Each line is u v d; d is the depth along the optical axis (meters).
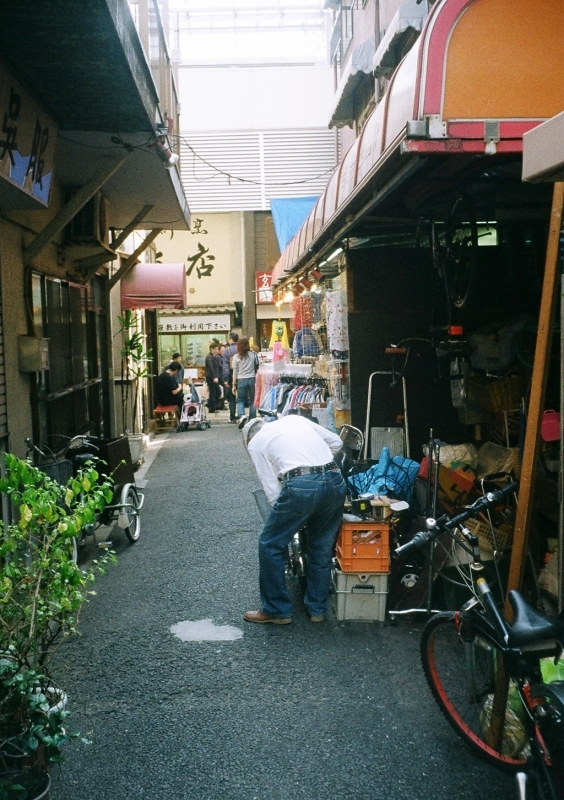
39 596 3.47
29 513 3.37
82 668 4.64
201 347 24.03
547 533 5.25
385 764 3.54
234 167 23.77
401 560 5.46
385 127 5.05
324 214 7.69
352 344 8.16
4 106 4.72
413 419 8.09
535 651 2.85
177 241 23.92
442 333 7.56
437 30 4.39
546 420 4.16
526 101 4.44
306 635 5.12
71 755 3.64
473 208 5.90
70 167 7.99
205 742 3.75
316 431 5.58
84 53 4.80
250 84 23.62
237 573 6.52
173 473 11.61
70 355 9.10
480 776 3.44
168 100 9.10
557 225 3.56
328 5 16.53
